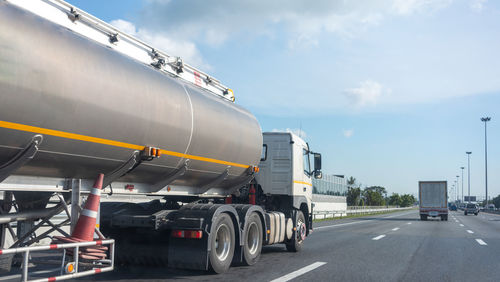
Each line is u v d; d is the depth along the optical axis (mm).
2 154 4738
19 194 5688
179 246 7320
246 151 9477
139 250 7598
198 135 7641
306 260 9781
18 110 4555
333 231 19609
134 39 7000
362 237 16297
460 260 10258
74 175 5816
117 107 5762
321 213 34906
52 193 5875
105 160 5949
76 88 5137
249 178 10039
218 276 7418
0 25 4414
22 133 4707
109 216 7438
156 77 6855
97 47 5840
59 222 6219
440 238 16531
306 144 12453
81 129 5336
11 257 5398
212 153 8250
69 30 5645
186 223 7246
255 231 8914
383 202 89375
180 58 7895
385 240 15211
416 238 16297
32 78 4613
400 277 7859
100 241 5586
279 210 11352
